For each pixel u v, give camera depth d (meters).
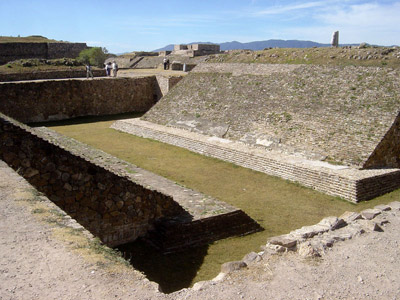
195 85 23.70
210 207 9.81
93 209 8.08
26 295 4.00
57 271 4.45
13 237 5.04
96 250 5.04
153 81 30.97
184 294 5.03
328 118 15.87
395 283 5.80
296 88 18.56
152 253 8.23
